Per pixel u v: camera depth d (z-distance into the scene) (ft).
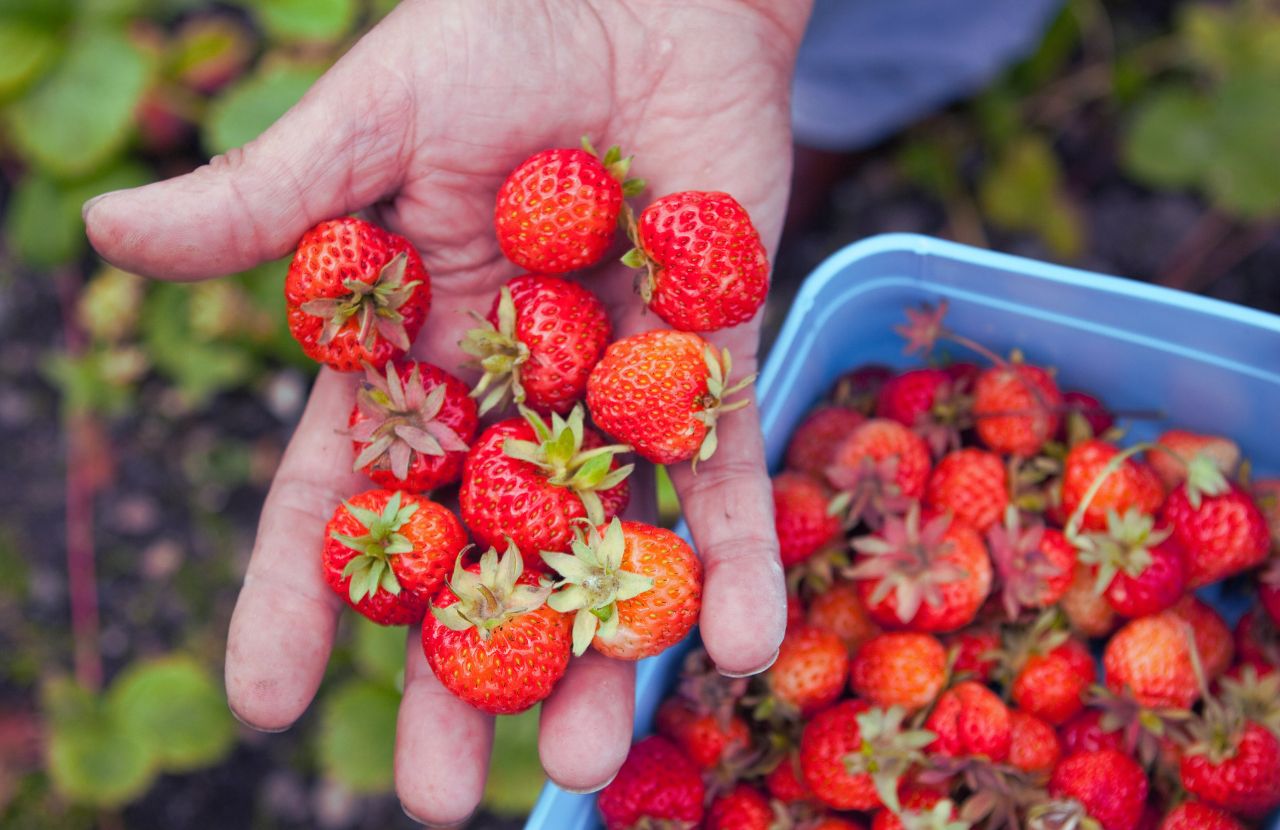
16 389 1.80
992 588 1.25
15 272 1.82
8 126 1.74
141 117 1.76
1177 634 1.21
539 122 1.21
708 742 1.20
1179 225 1.80
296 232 1.16
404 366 1.17
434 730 1.11
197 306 1.70
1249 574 1.30
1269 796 1.17
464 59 1.17
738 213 1.13
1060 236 1.73
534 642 1.06
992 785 1.17
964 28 1.68
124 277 1.75
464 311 1.16
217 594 1.73
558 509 1.10
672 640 1.09
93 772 1.58
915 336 1.29
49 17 1.69
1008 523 1.21
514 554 1.05
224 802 1.66
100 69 1.69
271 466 1.77
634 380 1.11
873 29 1.66
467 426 1.17
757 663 1.08
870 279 1.30
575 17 1.21
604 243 1.16
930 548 1.19
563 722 1.09
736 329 1.21
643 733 1.22
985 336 1.33
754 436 1.17
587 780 1.09
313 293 1.14
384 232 1.16
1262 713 1.19
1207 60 1.76
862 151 1.83
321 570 1.15
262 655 1.12
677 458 1.13
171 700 1.61
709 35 1.24
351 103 1.14
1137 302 1.23
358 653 1.64
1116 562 1.20
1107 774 1.17
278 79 1.64
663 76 1.24
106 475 1.76
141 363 1.77
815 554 1.26
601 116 1.24
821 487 1.28
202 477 1.76
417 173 1.20
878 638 1.22
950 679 1.22
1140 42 1.84
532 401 1.18
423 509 1.10
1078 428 1.28
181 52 1.75
